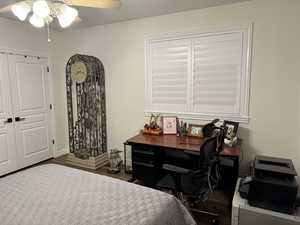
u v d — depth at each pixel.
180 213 1.42
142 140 2.68
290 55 2.36
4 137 3.11
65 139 4.11
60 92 3.95
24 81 3.34
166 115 3.13
